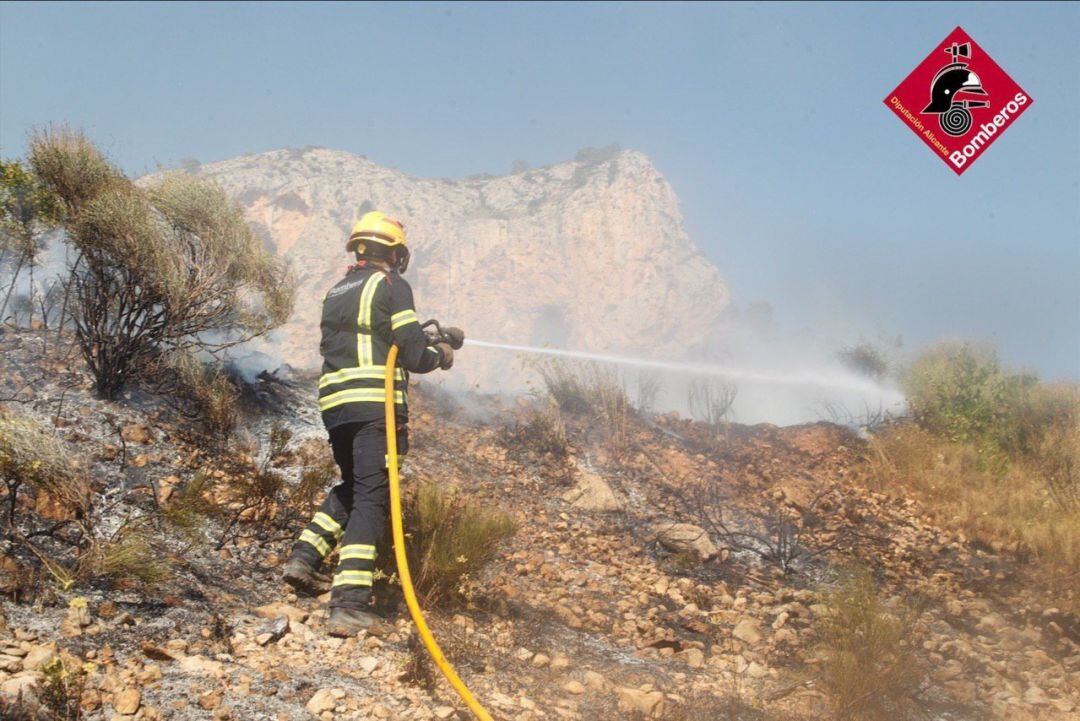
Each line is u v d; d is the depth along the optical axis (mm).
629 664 4328
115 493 4523
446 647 3955
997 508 7586
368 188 155750
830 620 4480
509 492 6723
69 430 4922
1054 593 5996
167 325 5551
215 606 3799
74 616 3307
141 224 5336
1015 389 9648
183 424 5535
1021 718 4078
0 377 5312
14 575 3467
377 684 3475
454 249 145250
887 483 7965
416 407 7777
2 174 5656
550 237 144000
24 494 4031
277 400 6512
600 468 7457
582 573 5645
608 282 139875
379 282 4230
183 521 4180
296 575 4145
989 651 4973
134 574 3703
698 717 3762
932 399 9680
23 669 2936
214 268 5617
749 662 4582
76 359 5816
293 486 5168
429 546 4633
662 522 6648
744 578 5961
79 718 2779
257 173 156500
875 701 4000
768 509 7152
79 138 5633
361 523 4039
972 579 6234
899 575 6211
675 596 5500
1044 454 8703
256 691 3201
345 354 4199
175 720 2912
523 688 3799
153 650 3234
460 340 4590
